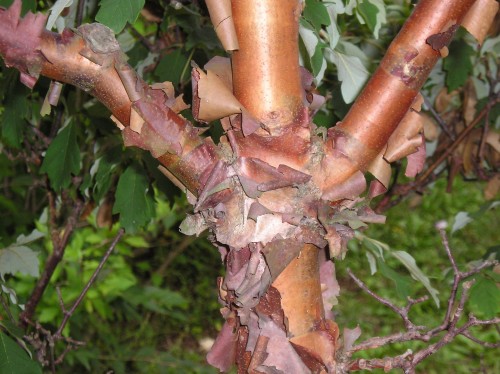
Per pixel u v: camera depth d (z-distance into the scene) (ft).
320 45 1.62
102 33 1.11
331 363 1.23
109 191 2.62
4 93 2.27
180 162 1.18
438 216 7.87
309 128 1.20
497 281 2.03
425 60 1.20
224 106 1.16
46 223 2.96
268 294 1.19
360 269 6.98
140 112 1.14
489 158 2.83
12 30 1.09
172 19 2.34
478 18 1.22
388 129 1.22
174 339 6.31
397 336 1.36
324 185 1.20
